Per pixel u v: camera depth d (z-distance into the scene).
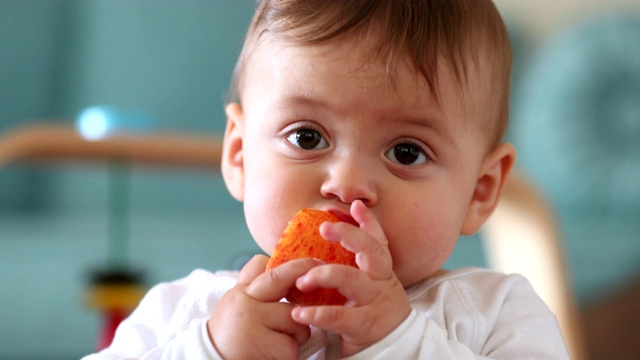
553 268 0.87
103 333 0.92
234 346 0.58
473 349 0.65
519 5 2.02
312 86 0.64
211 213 1.64
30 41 1.66
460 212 0.66
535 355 0.65
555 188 1.69
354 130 0.63
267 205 0.64
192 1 1.71
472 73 0.66
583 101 1.70
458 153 0.66
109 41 1.68
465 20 0.67
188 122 1.66
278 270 0.58
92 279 0.92
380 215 0.63
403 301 0.59
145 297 0.71
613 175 1.66
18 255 1.24
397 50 0.64
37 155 0.90
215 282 0.68
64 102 1.66
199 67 1.68
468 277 0.69
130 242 1.33
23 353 1.13
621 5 1.99
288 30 0.65
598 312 1.45
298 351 0.59
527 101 1.77
